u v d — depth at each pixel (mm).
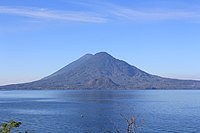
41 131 69250
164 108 129375
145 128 72000
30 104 165500
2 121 86500
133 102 172250
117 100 193250
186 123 80250
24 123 82375
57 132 68062
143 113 107875
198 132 67000
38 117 98125
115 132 66500
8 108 137375
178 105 147250
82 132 67938
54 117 97812
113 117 95562
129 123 19516
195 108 129250
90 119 91250
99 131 69000
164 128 72188
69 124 80438
